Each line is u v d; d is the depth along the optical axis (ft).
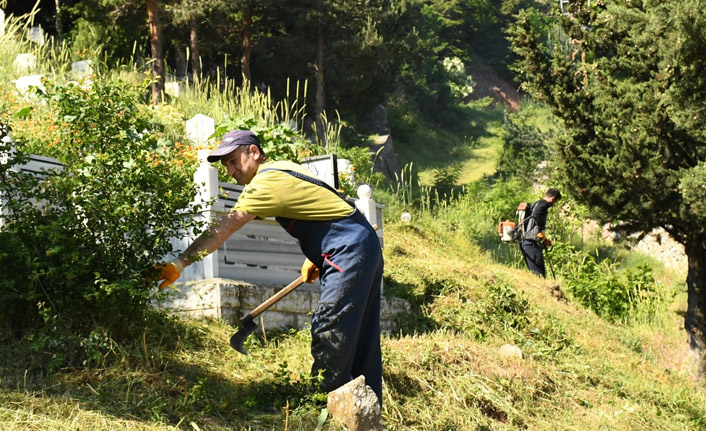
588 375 26.86
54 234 15.01
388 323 26.12
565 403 23.04
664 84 32.30
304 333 21.42
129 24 71.05
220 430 13.73
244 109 51.37
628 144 33.19
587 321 38.42
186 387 15.08
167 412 13.97
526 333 30.35
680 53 29.81
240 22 87.66
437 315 28.60
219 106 52.90
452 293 30.78
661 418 25.30
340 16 93.20
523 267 53.98
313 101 98.12
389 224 47.11
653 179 33.35
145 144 19.07
